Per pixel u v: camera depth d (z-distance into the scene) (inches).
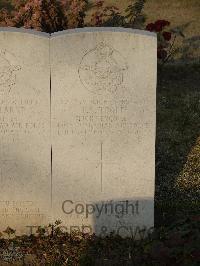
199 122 141.0
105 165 93.7
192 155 125.4
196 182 114.0
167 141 131.8
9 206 95.5
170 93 157.9
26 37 88.1
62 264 89.6
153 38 88.3
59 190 94.8
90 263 89.3
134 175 94.3
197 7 222.1
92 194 95.0
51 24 139.7
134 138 92.7
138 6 210.7
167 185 112.9
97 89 90.5
